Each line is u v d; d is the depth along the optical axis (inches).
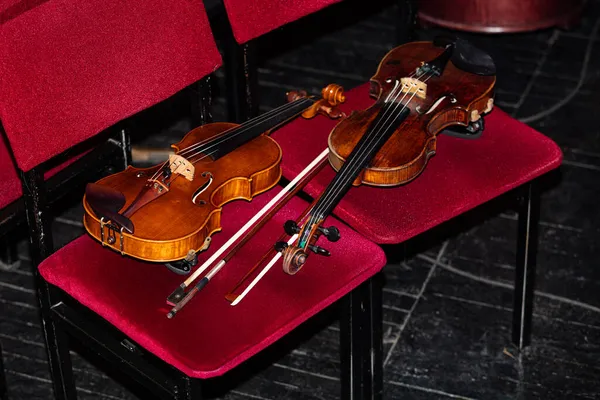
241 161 100.1
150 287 95.9
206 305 94.2
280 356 126.3
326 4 115.4
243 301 94.5
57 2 95.0
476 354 126.6
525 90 162.6
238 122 122.5
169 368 113.1
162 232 91.9
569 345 127.4
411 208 102.8
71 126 97.9
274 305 94.3
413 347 127.3
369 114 104.5
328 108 108.9
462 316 131.0
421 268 137.0
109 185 96.1
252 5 109.8
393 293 134.0
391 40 171.5
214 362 89.8
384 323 130.3
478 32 164.7
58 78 96.2
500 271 136.6
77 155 109.3
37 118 95.5
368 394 111.1
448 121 105.8
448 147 109.5
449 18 164.2
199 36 105.4
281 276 96.7
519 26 163.3
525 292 123.4
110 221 92.4
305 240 93.5
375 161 99.4
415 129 102.6
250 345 91.3
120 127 111.5
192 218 93.5
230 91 137.7
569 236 140.6
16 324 130.0
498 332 129.0
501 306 132.2
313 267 98.0
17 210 107.7
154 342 91.4
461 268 137.0
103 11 98.1
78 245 99.9
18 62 93.4
